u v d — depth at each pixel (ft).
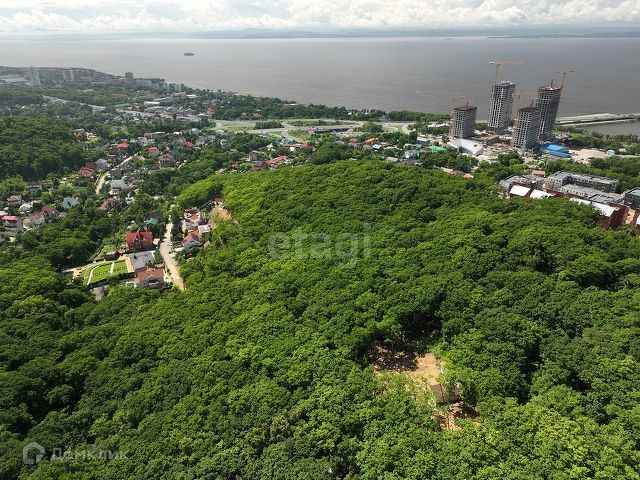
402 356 370.73
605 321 343.05
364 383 317.83
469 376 310.24
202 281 504.43
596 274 398.83
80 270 637.71
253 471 276.00
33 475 288.30
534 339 333.62
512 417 278.05
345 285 427.74
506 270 418.31
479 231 481.05
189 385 349.20
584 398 290.15
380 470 261.03
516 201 581.53
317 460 275.80
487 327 348.38
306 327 381.19
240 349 372.17
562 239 444.14
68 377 374.63
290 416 303.89
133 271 626.64
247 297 441.27
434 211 561.43
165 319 435.53
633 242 462.19
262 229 570.05
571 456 252.62
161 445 302.66
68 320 467.11
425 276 418.10
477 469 254.88
